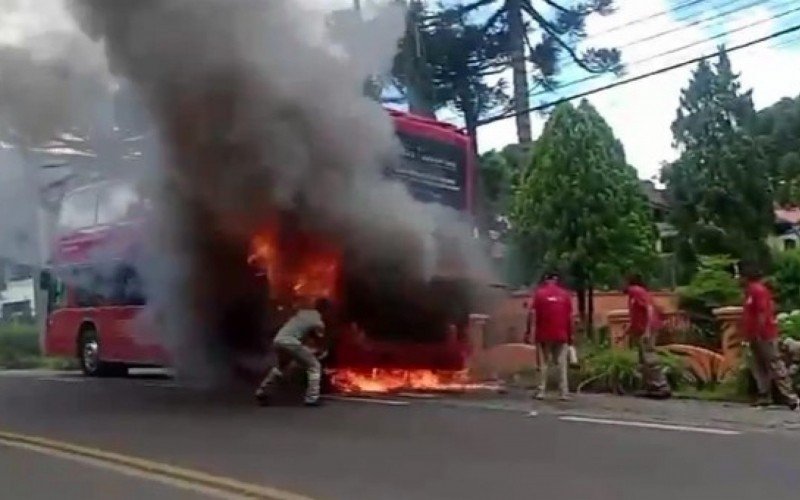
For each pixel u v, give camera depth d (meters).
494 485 8.21
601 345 18.19
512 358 18.03
